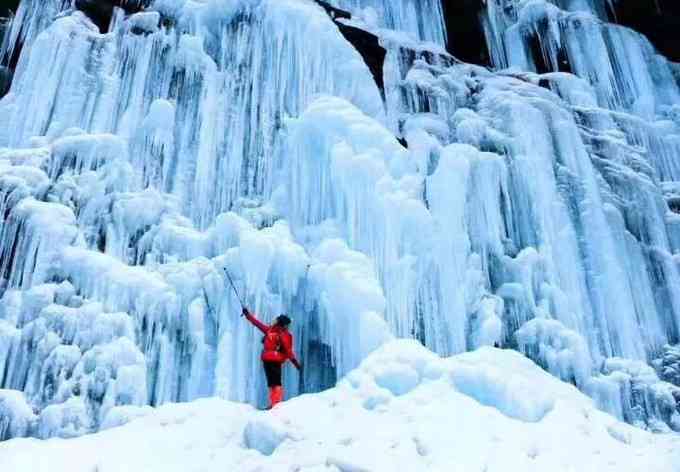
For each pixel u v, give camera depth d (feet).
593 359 30.63
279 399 21.52
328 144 30.09
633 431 19.03
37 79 31.68
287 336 22.81
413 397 18.63
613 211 35.27
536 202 33.12
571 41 47.42
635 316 32.76
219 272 26.58
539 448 16.28
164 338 25.04
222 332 25.58
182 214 30.42
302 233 29.32
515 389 18.56
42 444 17.49
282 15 35.01
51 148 28.91
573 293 31.48
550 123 36.81
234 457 16.39
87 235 27.37
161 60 33.63
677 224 37.99
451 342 27.94
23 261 25.55
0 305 24.48
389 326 27.02
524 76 44.19
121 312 24.62
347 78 34.65
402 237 28.58
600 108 42.96
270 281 27.02
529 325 29.27
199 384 24.80
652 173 39.37
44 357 23.24
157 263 27.48
